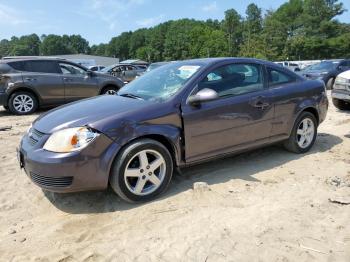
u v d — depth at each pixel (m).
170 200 4.04
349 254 3.05
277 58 72.31
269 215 3.67
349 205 3.87
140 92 4.62
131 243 3.25
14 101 10.30
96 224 3.60
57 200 4.15
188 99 4.25
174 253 3.09
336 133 7.00
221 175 4.73
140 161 3.91
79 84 10.97
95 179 3.70
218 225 3.50
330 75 17.05
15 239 3.38
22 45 142.00
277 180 4.57
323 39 82.38
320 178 4.62
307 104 5.43
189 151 4.27
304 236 3.30
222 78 4.62
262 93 4.90
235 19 105.19
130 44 140.38
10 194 4.35
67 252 3.15
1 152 6.06
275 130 5.11
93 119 3.79
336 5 92.50
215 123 4.42
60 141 3.66
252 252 3.08
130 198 3.90
